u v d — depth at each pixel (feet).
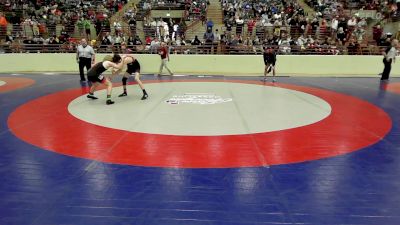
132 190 12.51
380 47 52.70
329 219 10.62
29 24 57.57
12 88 36.42
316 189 12.67
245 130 20.44
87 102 28.76
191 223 10.39
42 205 11.37
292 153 16.51
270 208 11.27
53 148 17.06
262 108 26.84
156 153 16.38
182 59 53.11
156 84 39.91
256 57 52.34
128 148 17.08
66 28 59.41
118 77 46.83
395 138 19.04
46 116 23.62
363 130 20.62
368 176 13.88
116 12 69.05
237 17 64.08
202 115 24.22
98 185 12.92
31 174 13.91
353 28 58.23
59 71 53.31
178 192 12.37
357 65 52.21
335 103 29.27
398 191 12.57
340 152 16.69
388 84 41.65
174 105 27.66
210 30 56.24
